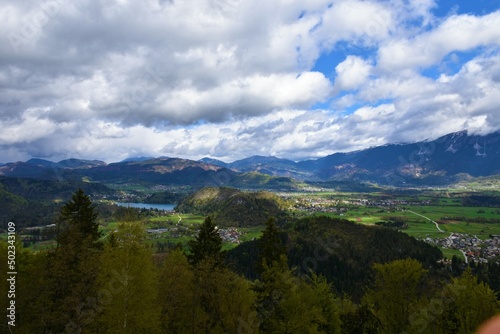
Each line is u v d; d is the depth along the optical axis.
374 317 43.03
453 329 38.91
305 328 38.50
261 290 41.69
